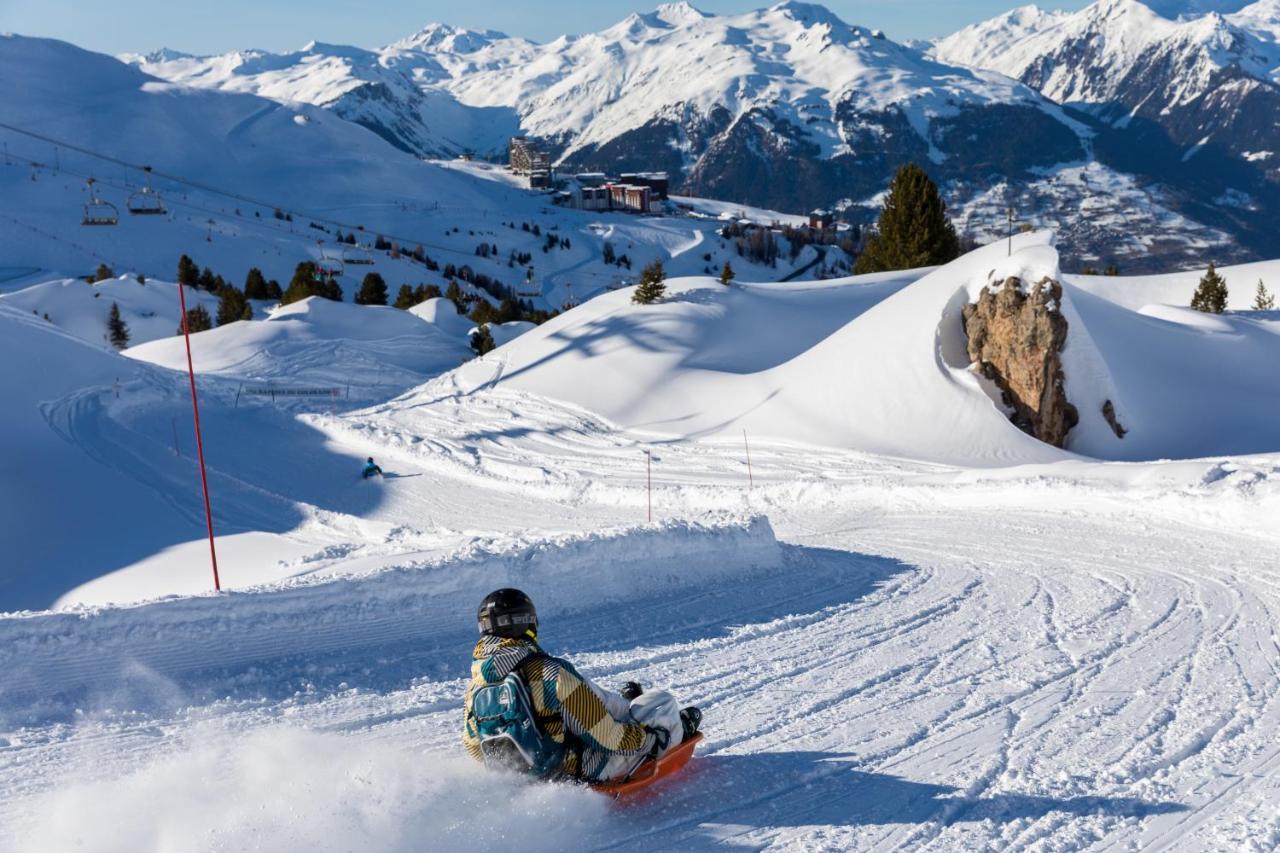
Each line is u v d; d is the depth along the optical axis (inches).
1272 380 1529.3
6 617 331.6
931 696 306.0
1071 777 233.0
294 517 1171.3
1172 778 231.5
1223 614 412.5
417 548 578.6
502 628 206.1
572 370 1936.5
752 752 256.4
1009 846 197.5
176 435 1689.2
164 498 1258.6
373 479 1401.3
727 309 2102.6
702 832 205.8
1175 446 1341.0
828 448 1364.4
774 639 394.0
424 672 343.0
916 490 925.8
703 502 1109.7
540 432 1668.3
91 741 263.4
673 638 399.5
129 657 333.1
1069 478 823.1
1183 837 199.3
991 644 375.2
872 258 3324.3
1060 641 376.2
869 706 297.1
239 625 362.6
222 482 1365.7
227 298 4173.2
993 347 1384.1
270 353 2807.6
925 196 3174.2
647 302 2158.0
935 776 236.5
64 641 326.3
